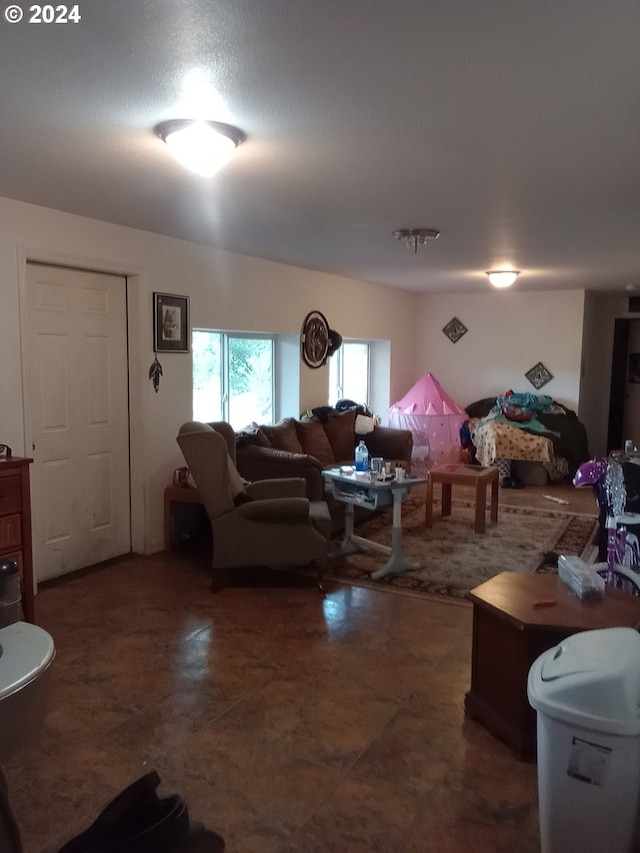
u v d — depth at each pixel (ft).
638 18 4.98
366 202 11.05
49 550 12.51
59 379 12.38
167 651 9.75
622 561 9.31
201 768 7.00
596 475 10.33
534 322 25.00
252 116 7.06
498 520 17.71
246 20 5.04
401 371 26.22
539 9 4.85
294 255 16.75
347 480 13.71
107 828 3.76
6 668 4.49
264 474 15.31
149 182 9.78
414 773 6.95
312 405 20.16
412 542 15.53
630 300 26.99
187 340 14.84
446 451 22.66
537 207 11.35
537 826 6.19
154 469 14.21
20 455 11.32
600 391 27.99
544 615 7.20
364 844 5.94
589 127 7.38
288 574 13.19
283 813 6.32
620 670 5.24
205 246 15.26
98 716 7.98
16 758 7.13
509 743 7.36
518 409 23.15
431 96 6.51
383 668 9.28
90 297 12.88
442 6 4.81
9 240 10.89
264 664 9.37
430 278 21.50
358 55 5.63
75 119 7.16
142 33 5.24
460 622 10.90
